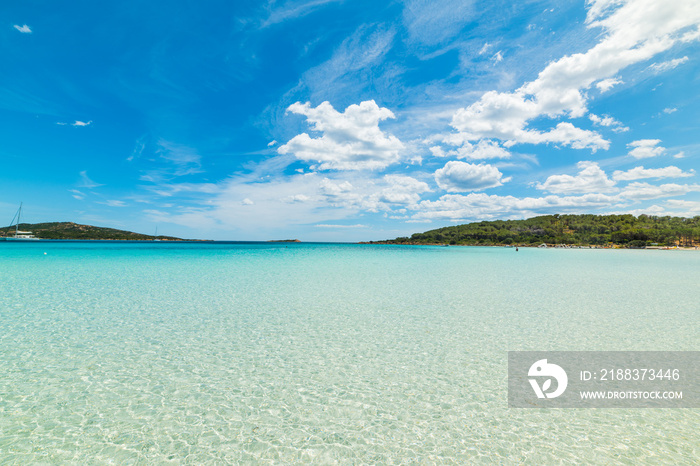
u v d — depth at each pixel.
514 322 9.69
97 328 8.59
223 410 4.72
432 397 5.19
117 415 4.52
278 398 5.09
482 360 6.73
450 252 72.06
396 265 31.88
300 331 8.62
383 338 8.10
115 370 6.00
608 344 7.72
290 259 39.09
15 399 4.88
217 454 3.76
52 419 4.39
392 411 4.77
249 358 6.71
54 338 7.72
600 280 20.56
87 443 3.91
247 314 10.38
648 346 7.59
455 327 9.11
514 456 3.80
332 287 16.23
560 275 23.58
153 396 5.07
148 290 14.58
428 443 4.04
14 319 9.36
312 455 3.78
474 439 4.14
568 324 9.49
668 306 12.13
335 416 4.61
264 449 3.87
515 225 189.25
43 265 25.48
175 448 3.85
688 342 7.86
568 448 3.97
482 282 18.94
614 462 3.72
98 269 23.19
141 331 8.41
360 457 3.76
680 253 76.00
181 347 7.28
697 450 3.95
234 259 37.06
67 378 5.63
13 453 3.70
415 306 11.82
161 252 50.62
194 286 15.98
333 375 5.95
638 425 4.48
